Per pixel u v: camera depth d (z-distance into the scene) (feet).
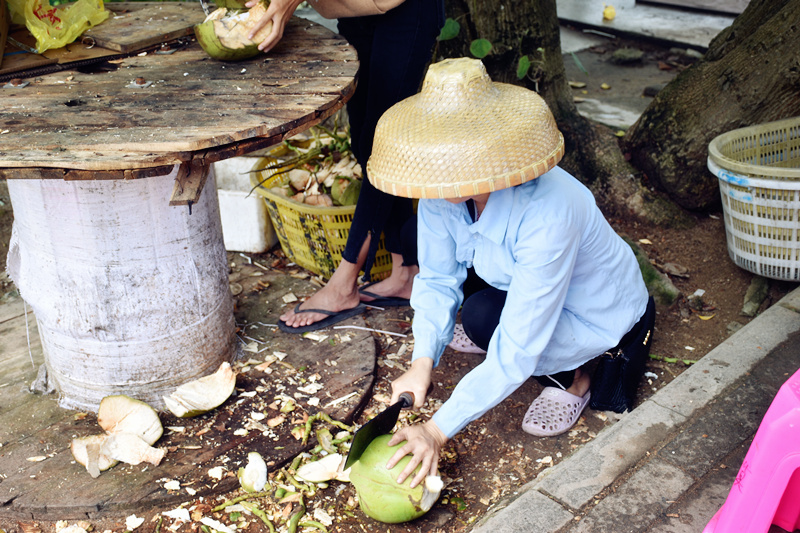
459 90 5.54
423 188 5.35
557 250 6.12
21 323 10.00
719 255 11.43
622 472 6.87
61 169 5.43
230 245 11.87
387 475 6.33
